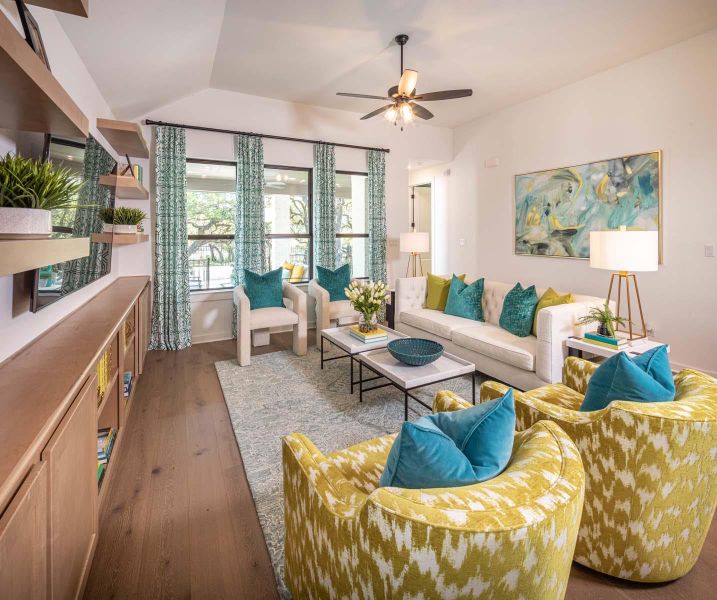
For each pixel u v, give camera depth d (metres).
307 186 5.43
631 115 4.07
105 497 1.92
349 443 2.41
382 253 5.87
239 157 4.77
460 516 0.78
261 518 1.79
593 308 2.95
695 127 3.60
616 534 1.40
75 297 2.40
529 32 3.43
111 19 2.45
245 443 2.42
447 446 0.92
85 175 2.25
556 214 4.88
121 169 3.39
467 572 0.78
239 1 2.93
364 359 2.92
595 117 4.39
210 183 4.89
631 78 4.05
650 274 4.00
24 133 1.69
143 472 2.14
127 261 4.37
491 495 0.83
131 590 1.42
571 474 0.92
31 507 0.85
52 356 1.49
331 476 1.15
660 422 1.28
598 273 4.48
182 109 4.52
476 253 6.09
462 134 6.21
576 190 4.62
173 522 1.77
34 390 1.16
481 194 5.95
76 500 1.24
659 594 1.40
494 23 3.28
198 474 2.13
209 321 4.88
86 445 1.38
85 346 1.62
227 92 4.74
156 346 4.48
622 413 1.33
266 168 5.15
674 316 3.83
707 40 3.49
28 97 1.14
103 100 3.52
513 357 3.03
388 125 5.89
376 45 3.63
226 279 5.06
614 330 2.83
